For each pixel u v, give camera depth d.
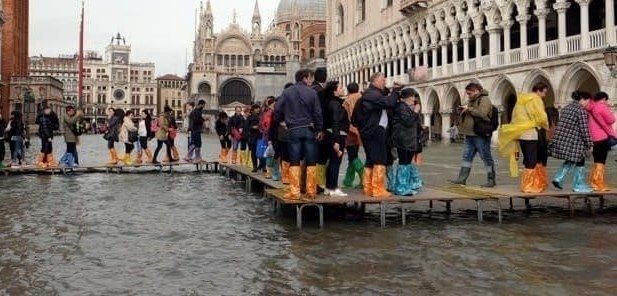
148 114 24.59
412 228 11.07
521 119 12.77
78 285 7.29
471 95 14.06
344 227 11.19
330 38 84.25
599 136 12.95
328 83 12.01
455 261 8.45
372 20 66.88
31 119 79.88
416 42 55.44
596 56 31.59
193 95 127.00
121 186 18.27
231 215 12.59
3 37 74.38
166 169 25.11
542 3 36.31
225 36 132.00
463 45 47.81
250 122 18.80
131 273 7.84
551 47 36.06
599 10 37.00
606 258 8.57
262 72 118.62
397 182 12.29
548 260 8.48
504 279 7.49
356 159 14.02
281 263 8.34
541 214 12.66
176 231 10.71
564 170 13.16
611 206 13.75
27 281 7.46
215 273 7.83
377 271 7.90
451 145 46.12
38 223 11.48
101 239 9.99
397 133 12.13
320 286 7.20
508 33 40.53
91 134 103.25
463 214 12.71
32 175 22.00
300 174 12.50
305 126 11.45
